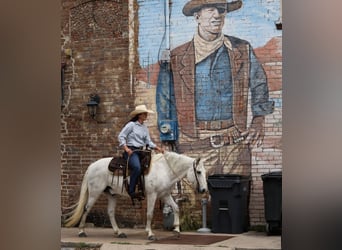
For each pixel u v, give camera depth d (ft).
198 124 30.91
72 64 33.68
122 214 32.19
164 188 28.07
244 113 30.07
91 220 32.81
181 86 31.30
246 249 24.30
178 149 31.22
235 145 30.17
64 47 33.86
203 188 27.45
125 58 32.50
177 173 28.04
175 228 28.19
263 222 29.45
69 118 33.63
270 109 29.63
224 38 30.58
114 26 32.78
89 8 33.37
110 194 29.55
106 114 32.86
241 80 30.19
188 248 25.03
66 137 33.68
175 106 31.42
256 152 29.78
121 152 32.32
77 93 33.55
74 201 33.30
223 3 30.66
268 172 29.53
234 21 30.42
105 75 32.94
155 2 31.86
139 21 32.19
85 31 33.45
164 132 31.24
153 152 30.09
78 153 33.40
